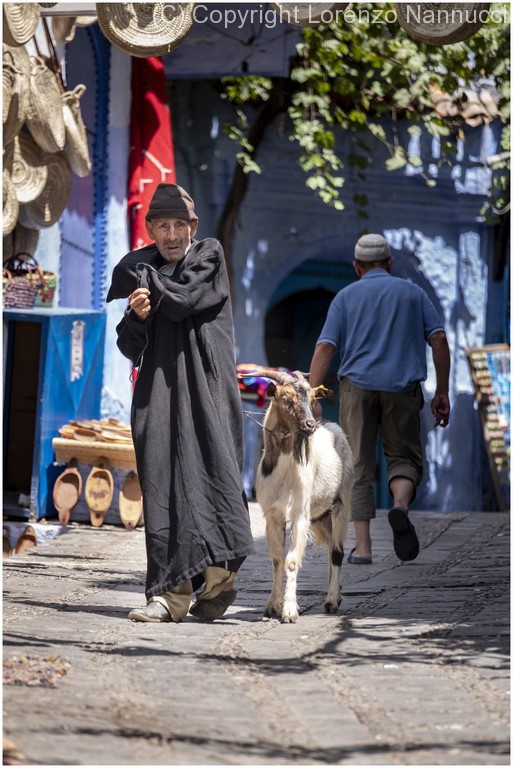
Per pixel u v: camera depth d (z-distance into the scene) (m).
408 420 13.52
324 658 8.12
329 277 27.53
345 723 6.50
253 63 20.28
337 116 23.36
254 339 24.66
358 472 13.37
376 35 22.52
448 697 7.07
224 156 23.81
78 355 17.14
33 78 14.74
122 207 20.16
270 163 24.22
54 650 8.12
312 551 13.99
